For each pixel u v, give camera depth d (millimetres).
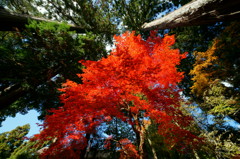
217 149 6746
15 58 6258
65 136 5617
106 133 11320
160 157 10367
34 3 12391
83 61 3721
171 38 4938
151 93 4375
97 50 10211
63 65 8219
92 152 11656
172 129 5344
